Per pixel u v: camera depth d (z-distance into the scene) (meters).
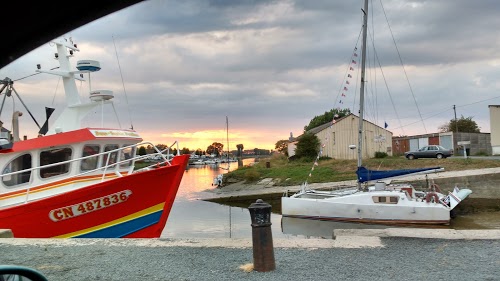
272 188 34.34
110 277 6.61
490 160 33.09
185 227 19.59
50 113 14.85
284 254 7.60
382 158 41.66
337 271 6.53
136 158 12.31
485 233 8.91
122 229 11.09
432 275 6.26
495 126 43.94
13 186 11.36
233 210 26.62
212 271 6.73
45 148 11.53
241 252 7.89
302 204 20.75
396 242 8.32
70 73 13.62
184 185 46.03
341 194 21.58
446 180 27.31
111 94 13.38
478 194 26.98
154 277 6.54
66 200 10.60
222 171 80.75
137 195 11.20
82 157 11.59
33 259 7.77
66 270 7.03
